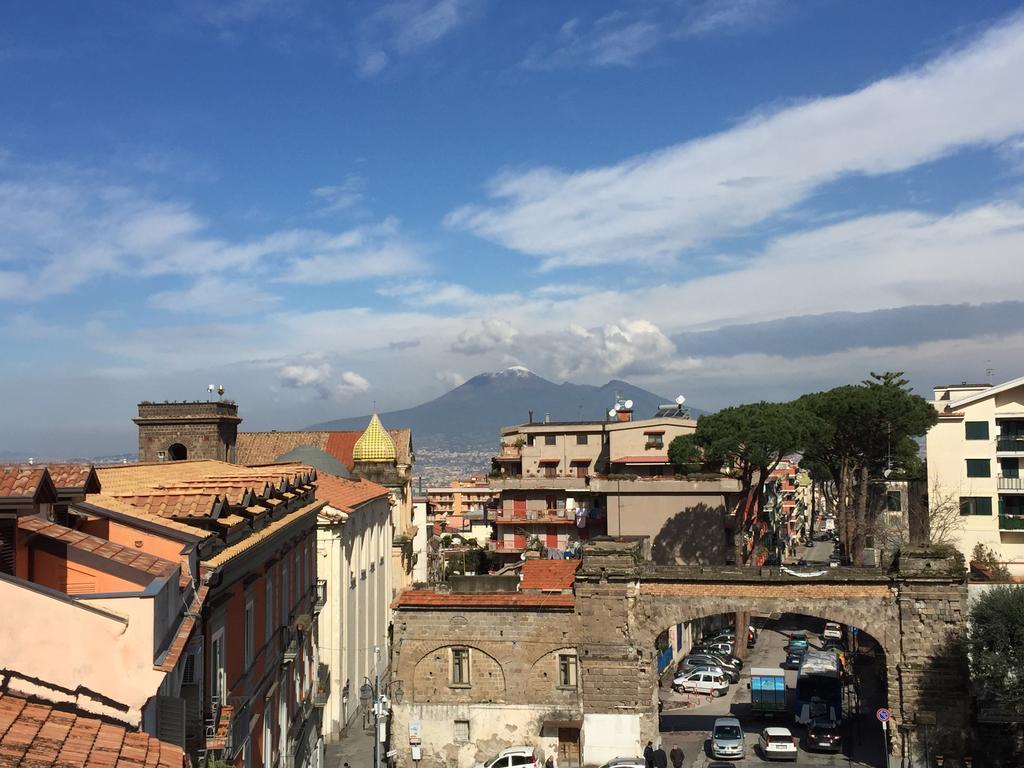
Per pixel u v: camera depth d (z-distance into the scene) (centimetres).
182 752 1566
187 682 2277
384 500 7562
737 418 7388
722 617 10194
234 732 2745
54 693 1561
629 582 5188
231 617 2806
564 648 5175
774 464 7700
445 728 5175
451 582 5375
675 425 9300
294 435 9775
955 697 4981
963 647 4966
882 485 9569
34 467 1909
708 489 8406
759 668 6338
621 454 9362
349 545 5712
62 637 1571
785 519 15262
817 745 5422
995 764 4919
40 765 1295
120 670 1588
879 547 7631
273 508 3431
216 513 2627
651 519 8531
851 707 6419
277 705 3644
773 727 5581
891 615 5097
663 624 5206
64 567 1953
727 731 5375
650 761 5003
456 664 5228
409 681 5225
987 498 7656
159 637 1708
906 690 5031
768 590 5175
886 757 5059
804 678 6038
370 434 8981
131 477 3288
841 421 7819
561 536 9338
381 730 4691
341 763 4994
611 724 5100
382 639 7212
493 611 5219
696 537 8431
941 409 8069
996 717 4928
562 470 9719
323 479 6244
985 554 7250
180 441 7356
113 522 2327
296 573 4103
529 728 5141
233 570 2775
